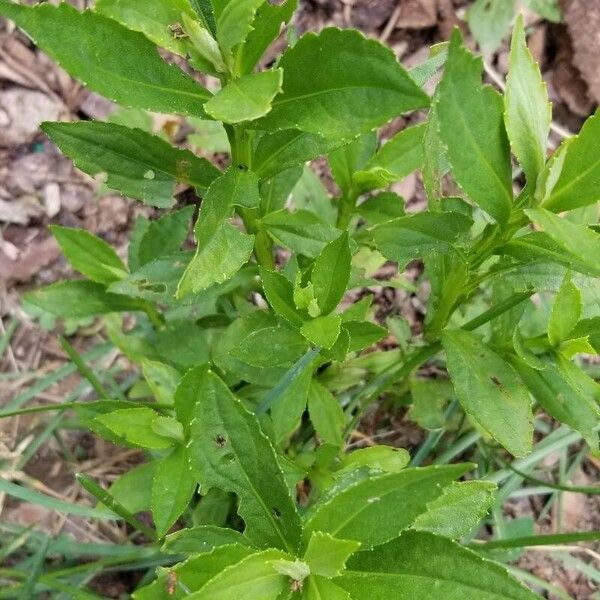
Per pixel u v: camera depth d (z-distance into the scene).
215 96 0.20
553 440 0.37
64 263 0.41
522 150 0.21
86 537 0.36
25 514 0.35
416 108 0.20
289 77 0.21
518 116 0.21
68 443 0.38
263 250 0.30
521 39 0.21
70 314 0.32
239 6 0.20
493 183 0.22
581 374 0.26
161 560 0.32
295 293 0.25
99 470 0.37
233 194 0.24
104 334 0.41
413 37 0.47
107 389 0.39
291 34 0.30
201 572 0.19
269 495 0.21
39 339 0.40
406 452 0.32
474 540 0.37
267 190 0.30
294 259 0.30
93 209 0.42
